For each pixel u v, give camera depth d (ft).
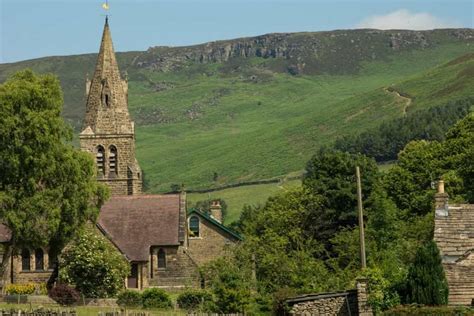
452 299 172.24
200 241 387.14
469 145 387.55
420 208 368.89
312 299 185.37
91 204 316.60
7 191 298.35
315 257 357.82
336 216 376.48
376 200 323.78
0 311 217.97
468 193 335.06
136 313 226.58
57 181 304.71
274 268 289.12
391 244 279.28
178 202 385.29
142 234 373.61
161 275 369.71
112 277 325.01
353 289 188.03
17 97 300.20
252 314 235.20
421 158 389.60
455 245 181.88
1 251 352.90
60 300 309.42
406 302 172.65
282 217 374.43
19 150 298.76
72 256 326.65
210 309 247.70
